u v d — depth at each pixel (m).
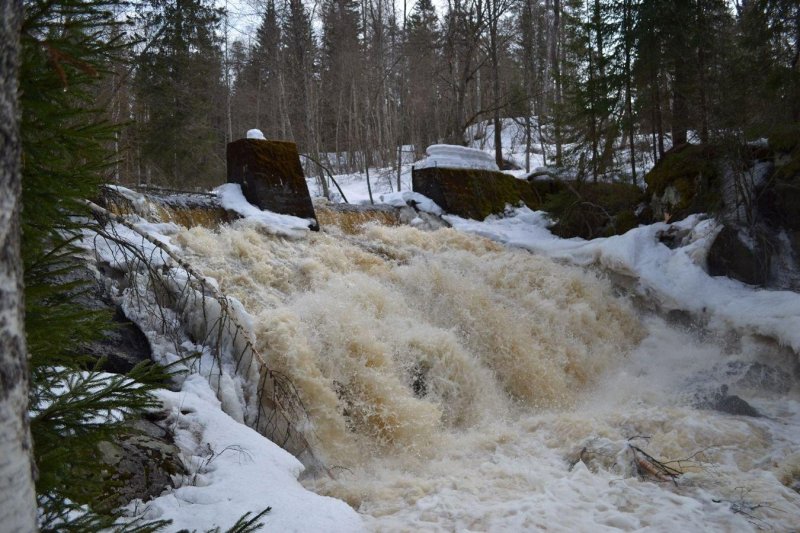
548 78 29.55
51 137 2.45
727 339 10.41
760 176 12.10
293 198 11.10
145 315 6.14
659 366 10.53
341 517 4.22
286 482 4.55
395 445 6.76
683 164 13.39
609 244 12.19
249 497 4.16
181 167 19.33
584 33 16.83
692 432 7.03
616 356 10.66
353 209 13.26
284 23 27.09
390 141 33.94
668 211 13.42
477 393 8.16
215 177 21.02
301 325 7.00
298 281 8.96
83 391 2.63
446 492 5.41
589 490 5.27
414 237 12.29
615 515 4.70
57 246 2.64
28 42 2.24
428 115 34.84
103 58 2.61
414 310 9.32
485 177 15.58
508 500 5.22
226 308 5.39
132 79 16.69
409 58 31.66
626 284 12.02
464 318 9.51
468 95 34.00
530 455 6.64
